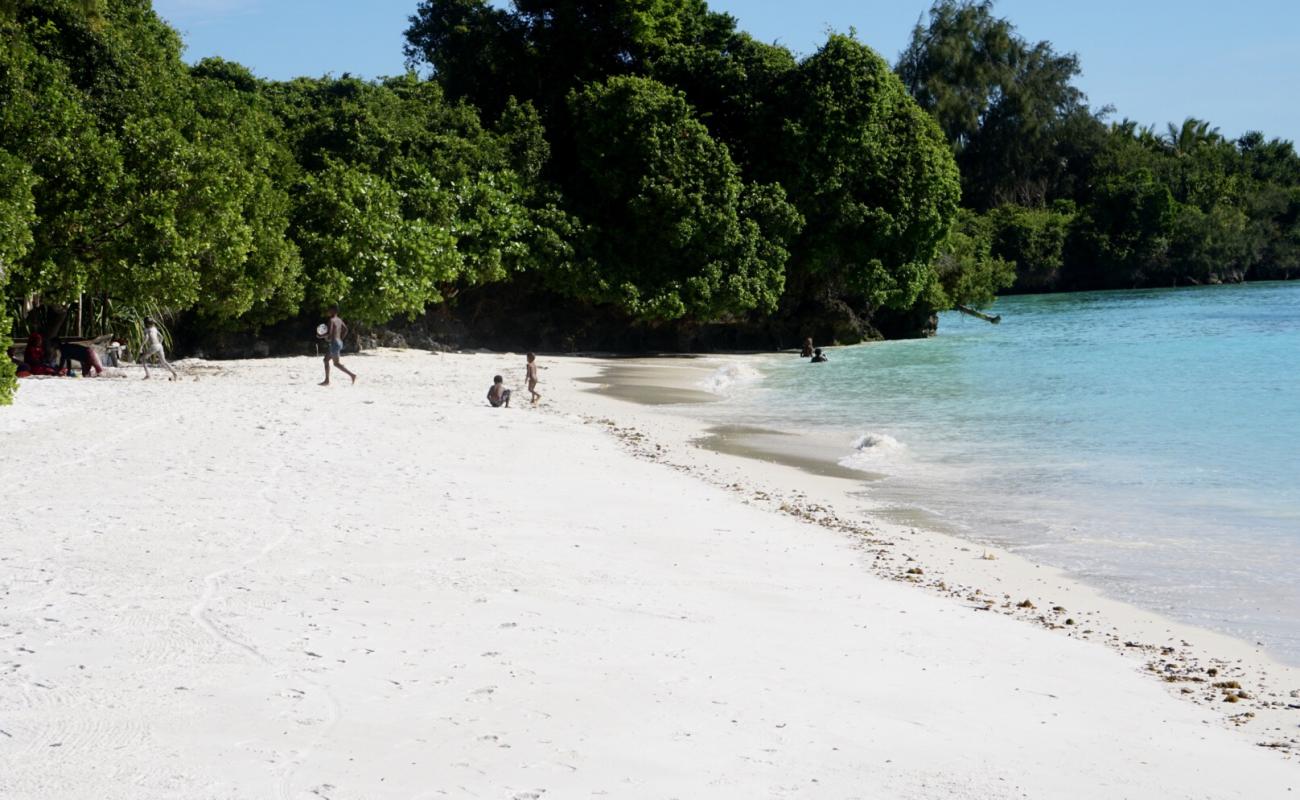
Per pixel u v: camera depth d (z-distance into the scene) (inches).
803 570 521.0
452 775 261.7
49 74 1195.9
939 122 4106.8
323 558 469.4
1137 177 4458.7
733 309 2042.3
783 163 2146.9
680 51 2257.6
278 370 1390.3
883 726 319.3
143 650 337.7
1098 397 1235.2
